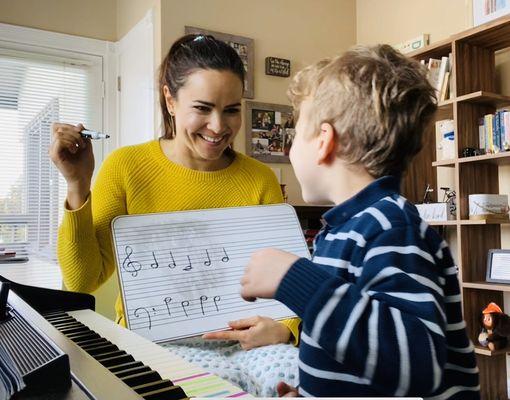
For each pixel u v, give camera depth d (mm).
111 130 3709
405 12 3295
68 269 1168
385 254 632
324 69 790
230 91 1230
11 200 3611
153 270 1103
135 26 3316
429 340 570
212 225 1196
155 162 1346
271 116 3260
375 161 727
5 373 467
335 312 586
